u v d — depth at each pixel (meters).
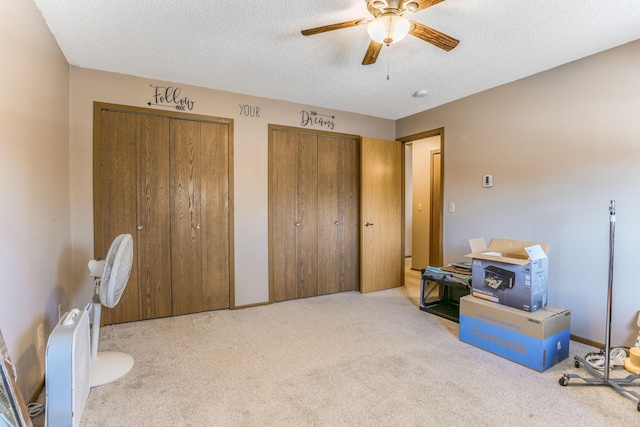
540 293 2.35
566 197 2.66
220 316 3.21
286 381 2.05
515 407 1.79
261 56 2.56
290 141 3.73
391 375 2.12
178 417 1.71
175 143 3.13
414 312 3.37
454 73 2.87
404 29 1.74
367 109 3.98
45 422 1.46
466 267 3.25
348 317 3.21
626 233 2.33
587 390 1.94
